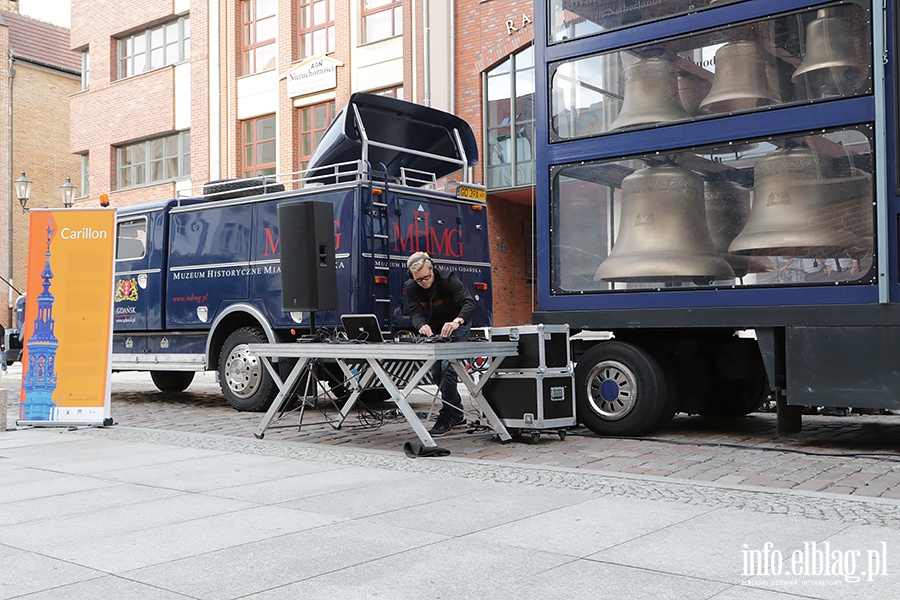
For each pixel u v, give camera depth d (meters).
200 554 4.31
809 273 7.46
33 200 34.72
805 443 8.04
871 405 7.11
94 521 5.04
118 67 26.34
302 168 21.53
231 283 11.56
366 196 10.55
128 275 12.80
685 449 7.70
